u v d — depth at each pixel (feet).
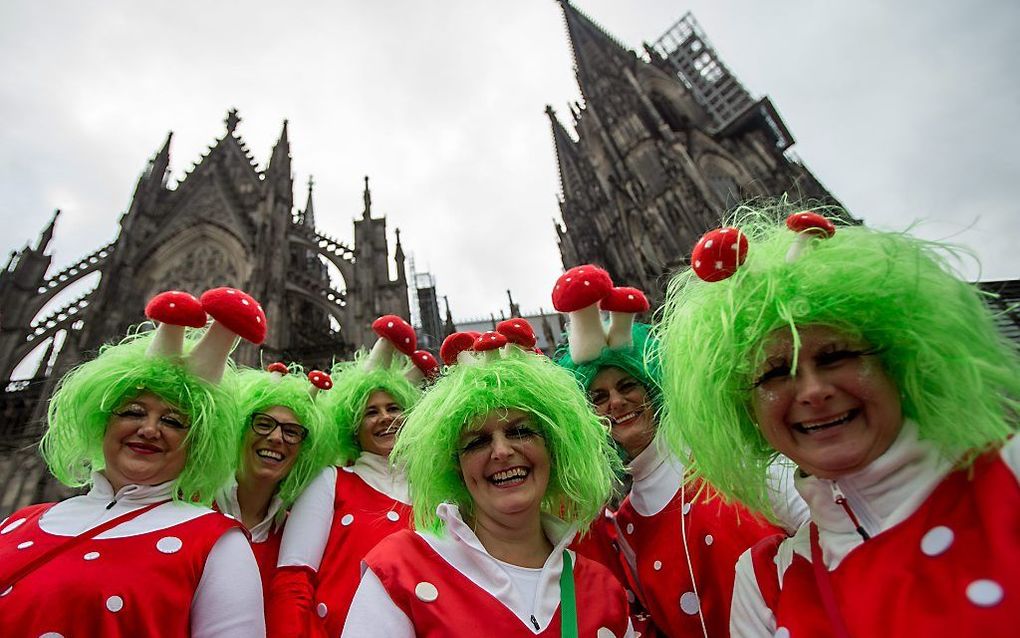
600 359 16.40
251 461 17.75
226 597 11.18
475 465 11.89
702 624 12.03
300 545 16.03
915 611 6.53
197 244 126.41
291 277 123.65
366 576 10.59
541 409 12.60
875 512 8.08
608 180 161.79
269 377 19.31
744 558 10.70
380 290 124.98
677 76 197.36
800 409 8.71
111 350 14.71
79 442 13.88
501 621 9.74
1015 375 7.47
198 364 14.02
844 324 8.53
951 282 8.15
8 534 11.56
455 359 14.39
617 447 16.88
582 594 11.05
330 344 110.73
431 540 11.29
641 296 16.24
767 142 160.76
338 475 19.04
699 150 153.17
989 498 6.70
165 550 11.06
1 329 111.04
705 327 9.98
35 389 97.04
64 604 9.78
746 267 9.55
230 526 12.37
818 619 7.98
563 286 16.07
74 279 121.60
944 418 7.59
